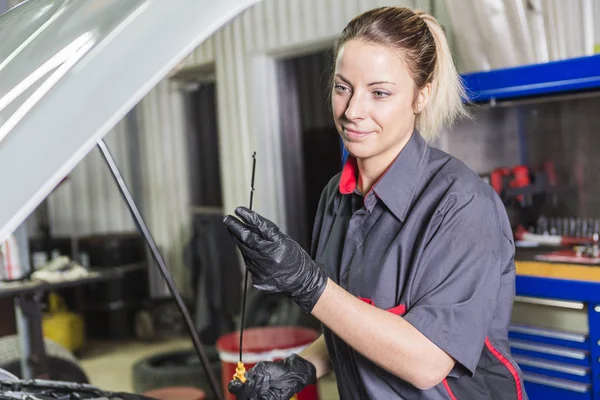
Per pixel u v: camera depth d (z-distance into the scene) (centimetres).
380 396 101
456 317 91
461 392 101
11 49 76
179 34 65
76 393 103
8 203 62
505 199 245
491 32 246
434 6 274
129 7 67
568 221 242
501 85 204
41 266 379
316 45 385
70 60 65
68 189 543
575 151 238
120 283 472
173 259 532
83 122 63
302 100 416
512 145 251
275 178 425
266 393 102
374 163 107
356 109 95
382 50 94
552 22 247
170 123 521
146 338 466
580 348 189
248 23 414
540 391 197
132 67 64
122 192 117
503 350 108
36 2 90
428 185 103
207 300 426
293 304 357
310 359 122
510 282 108
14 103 65
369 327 87
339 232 116
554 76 193
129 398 104
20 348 272
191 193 521
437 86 105
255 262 86
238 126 430
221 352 266
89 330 476
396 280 101
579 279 187
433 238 96
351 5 357
